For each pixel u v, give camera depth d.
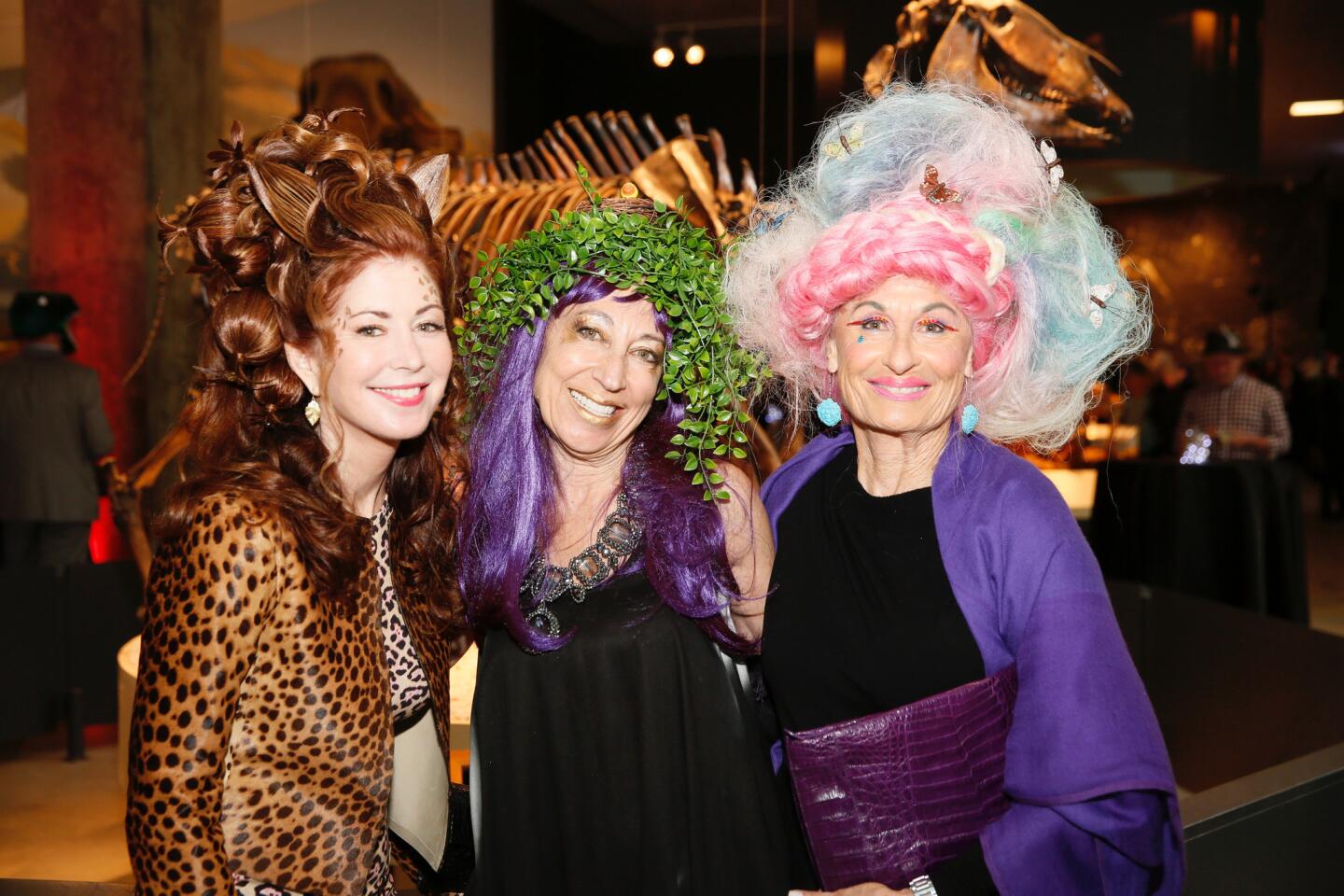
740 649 1.63
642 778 1.55
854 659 1.52
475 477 1.60
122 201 7.12
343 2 8.70
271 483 1.29
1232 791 1.92
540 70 10.62
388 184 1.40
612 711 1.56
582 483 1.62
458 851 1.71
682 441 1.55
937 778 1.43
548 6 9.88
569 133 10.76
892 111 1.65
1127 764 1.30
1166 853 1.38
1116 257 1.66
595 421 1.53
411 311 1.36
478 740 1.60
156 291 7.27
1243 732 3.35
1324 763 2.04
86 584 4.55
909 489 1.58
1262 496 5.70
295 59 8.49
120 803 3.97
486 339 1.62
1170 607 3.83
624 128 6.21
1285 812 1.91
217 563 1.21
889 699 1.50
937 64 4.88
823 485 1.67
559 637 1.56
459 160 6.68
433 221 1.50
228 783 1.28
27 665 4.38
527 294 1.55
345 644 1.35
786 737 1.52
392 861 1.77
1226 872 1.83
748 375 1.59
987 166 1.58
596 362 1.51
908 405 1.50
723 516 1.59
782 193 1.77
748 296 1.74
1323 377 12.57
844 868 1.45
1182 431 6.73
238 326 1.33
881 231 1.48
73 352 5.21
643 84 10.63
